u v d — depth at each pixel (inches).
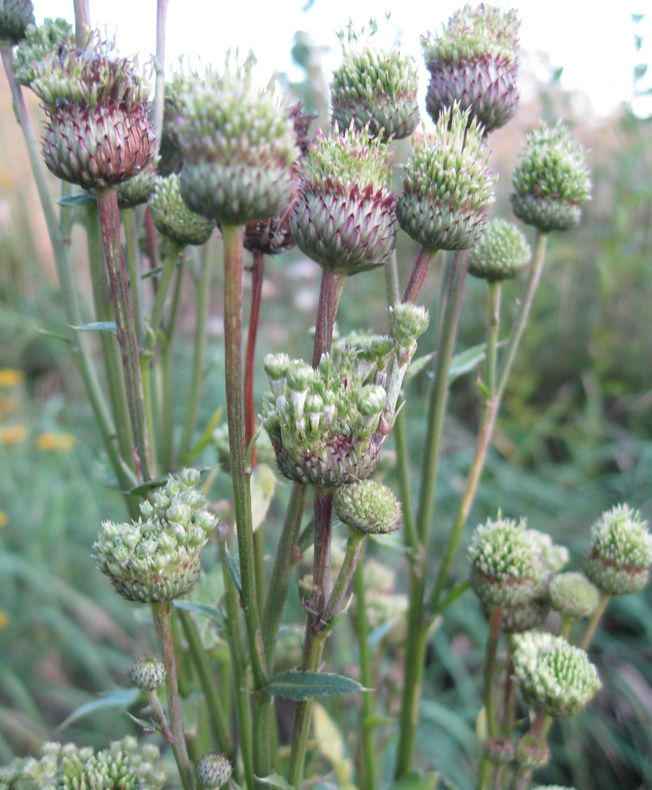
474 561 6.7
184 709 7.2
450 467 19.6
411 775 7.9
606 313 23.0
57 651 16.4
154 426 7.9
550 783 13.5
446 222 5.1
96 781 5.4
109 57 5.0
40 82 5.0
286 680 5.2
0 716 14.1
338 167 4.8
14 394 23.9
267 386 20.4
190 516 4.8
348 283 24.1
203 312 8.5
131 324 5.7
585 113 22.4
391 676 10.4
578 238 22.9
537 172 7.2
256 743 5.6
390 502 4.8
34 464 21.3
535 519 18.2
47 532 17.6
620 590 6.8
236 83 4.1
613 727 14.3
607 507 18.6
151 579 4.7
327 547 5.0
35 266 26.8
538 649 6.6
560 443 22.5
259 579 6.8
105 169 5.1
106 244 5.5
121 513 19.2
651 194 19.9
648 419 21.5
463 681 14.6
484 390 7.6
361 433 4.5
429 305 22.0
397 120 5.9
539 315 23.7
